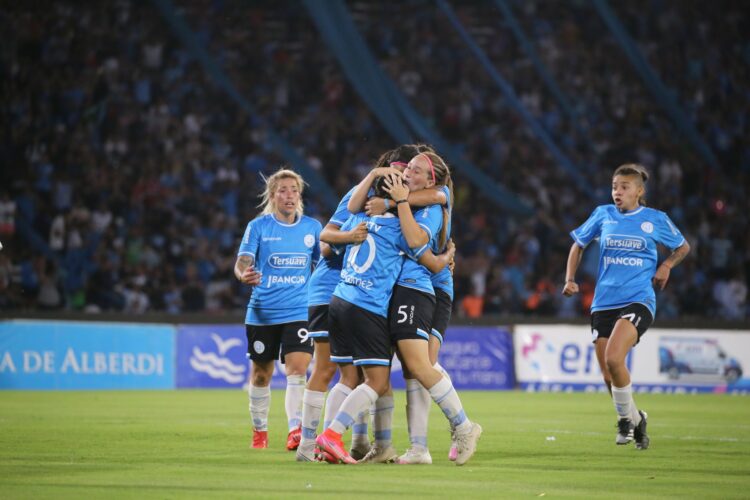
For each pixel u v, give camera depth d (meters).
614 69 112.31
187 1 107.12
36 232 85.38
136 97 97.38
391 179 28.14
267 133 99.62
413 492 22.84
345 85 105.38
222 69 104.00
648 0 115.00
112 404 56.62
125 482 24.12
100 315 73.31
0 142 90.44
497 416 52.06
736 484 25.44
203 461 29.33
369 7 114.19
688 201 105.06
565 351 81.06
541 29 114.00
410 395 29.53
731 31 115.12
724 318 94.75
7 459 29.58
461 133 105.81
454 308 90.56
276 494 22.20
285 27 111.06
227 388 76.31
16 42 94.81
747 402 67.38
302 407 32.06
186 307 85.06
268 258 35.16
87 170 90.62
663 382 80.75
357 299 28.25
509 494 22.91
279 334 34.94
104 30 99.19
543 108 109.25
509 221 99.62
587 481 25.62
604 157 107.06
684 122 109.94
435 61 109.38
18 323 70.50
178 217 90.38
